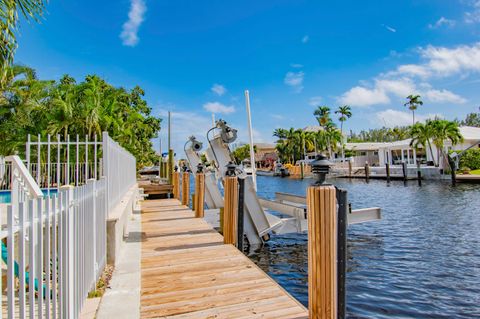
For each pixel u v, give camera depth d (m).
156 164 41.25
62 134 16.42
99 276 4.01
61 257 2.37
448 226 11.06
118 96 22.44
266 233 7.72
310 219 2.83
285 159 69.00
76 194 2.85
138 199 11.63
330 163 2.85
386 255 7.75
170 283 3.83
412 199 19.06
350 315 4.76
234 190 5.65
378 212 8.82
